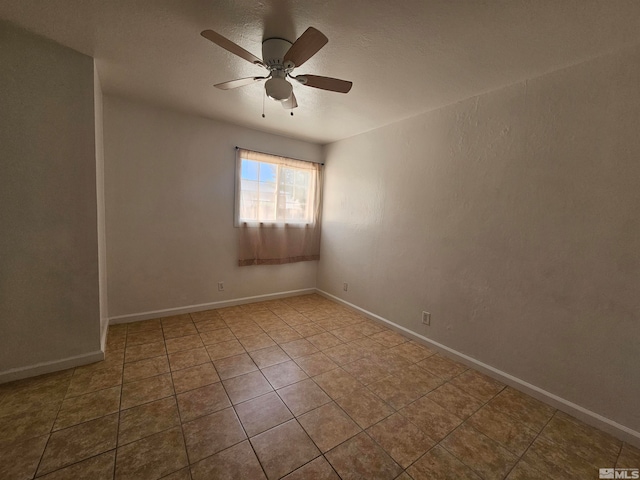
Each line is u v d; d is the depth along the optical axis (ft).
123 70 7.04
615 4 4.20
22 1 4.74
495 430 5.48
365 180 11.16
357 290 11.63
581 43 5.17
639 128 5.10
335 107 8.76
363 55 5.90
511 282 6.93
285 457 4.66
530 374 6.64
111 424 5.18
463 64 6.09
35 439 4.77
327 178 13.26
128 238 9.43
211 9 4.81
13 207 5.99
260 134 11.67
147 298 9.95
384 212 10.34
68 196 6.51
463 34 5.13
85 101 6.49
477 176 7.54
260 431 5.19
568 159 5.95
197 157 10.37
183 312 10.66
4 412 5.35
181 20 5.14
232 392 6.27
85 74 6.43
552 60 5.77
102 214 8.30
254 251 11.93
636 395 5.23
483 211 7.43
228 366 7.32
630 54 5.16
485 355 7.48
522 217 6.69
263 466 4.47
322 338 9.20
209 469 4.38
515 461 4.80
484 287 7.47
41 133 6.13
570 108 5.90
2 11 5.05
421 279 9.07
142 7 4.82
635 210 5.18
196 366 7.25
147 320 9.94
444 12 4.60
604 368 5.59
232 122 10.78
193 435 5.02
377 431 5.32
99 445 4.72
